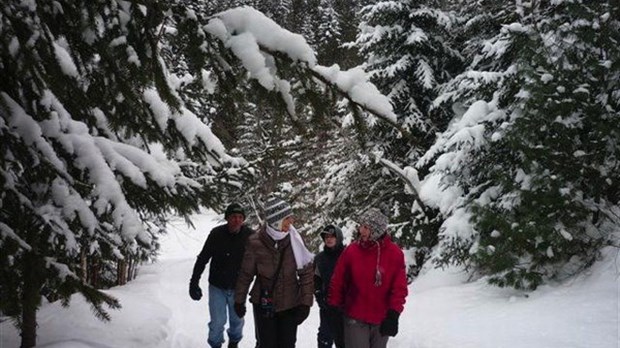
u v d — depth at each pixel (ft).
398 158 46.65
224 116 15.03
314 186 56.54
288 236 15.60
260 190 52.24
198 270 19.66
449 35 47.83
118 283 40.98
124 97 13.69
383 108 12.89
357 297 14.75
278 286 15.34
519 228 28.09
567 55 30.73
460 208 35.12
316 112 13.01
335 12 128.88
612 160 28.89
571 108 28.37
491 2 42.42
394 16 46.52
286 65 12.31
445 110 45.11
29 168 11.55
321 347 19.58
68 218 11.48
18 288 10.94
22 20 11.11
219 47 12.05
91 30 12.29
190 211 15.28
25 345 16.17
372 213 14.76
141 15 12.03
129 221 12.00
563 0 32.65
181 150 17.24
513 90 33.47
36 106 12.59
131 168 12.98
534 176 28.40
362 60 53.06
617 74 29.66
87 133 12.89
